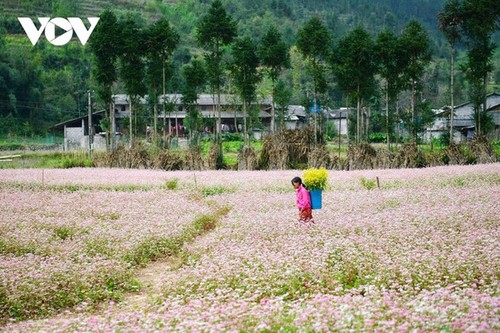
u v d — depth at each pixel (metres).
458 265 11.70
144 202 25.50
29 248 16.02
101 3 177.12
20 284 11.69
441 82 127.25
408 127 51.97
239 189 30.27
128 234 17.45
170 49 53.38
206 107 85.06
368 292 10.69
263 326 8.39
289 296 11.28
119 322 9.12
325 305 9.24
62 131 94.56
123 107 82.56
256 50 52.47
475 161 41.59
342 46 51.38
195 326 8.51
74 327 9.19
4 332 9.22
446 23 48.69
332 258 13.26
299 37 50.78
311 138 46.66
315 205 18.83
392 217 18.08
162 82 55.59
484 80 47.97
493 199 21.75
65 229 18.94
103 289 12.86
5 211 22.75
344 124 89.69
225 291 11.05
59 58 122.12
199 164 43.84
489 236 14.18
